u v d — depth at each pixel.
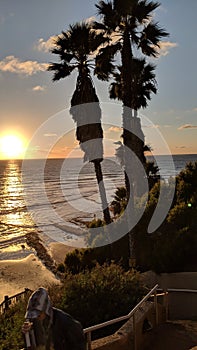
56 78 19.98
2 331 7.97
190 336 7.69
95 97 19.97
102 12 17.03
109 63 18.36
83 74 19.73
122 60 17.11
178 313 11.06
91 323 7.79
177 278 13.89
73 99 19.78
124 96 17.08
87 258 19.62
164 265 14.28
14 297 15.70
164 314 8.99
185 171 21.45
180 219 16.95
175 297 11.20
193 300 11.02
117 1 16.23
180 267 14.45
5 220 69.38
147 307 7.75
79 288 8.41
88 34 19.14
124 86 17.03
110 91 20.25
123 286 8.68
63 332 3.28
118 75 19.19
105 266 9.94
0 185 143.62
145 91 20.70
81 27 19.20
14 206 90.19
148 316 7.82
